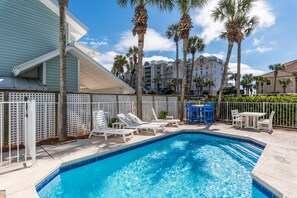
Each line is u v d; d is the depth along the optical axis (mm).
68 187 4277
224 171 4977
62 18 6820
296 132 8398
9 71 8805
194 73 68688
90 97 8422
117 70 38969
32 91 6539
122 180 4590
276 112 9828
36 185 3455
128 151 6387
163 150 6953
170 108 13672
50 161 4625
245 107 11523
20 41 9133
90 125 8312
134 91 12336
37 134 6672
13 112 6082
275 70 41031
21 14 9164
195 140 8383
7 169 4062
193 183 4371
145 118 11625
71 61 9695
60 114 6738
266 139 6957
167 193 3959
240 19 12938
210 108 11938
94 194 3945
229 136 8102
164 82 74812
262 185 3527
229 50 12828
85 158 5070
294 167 4180
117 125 9078
